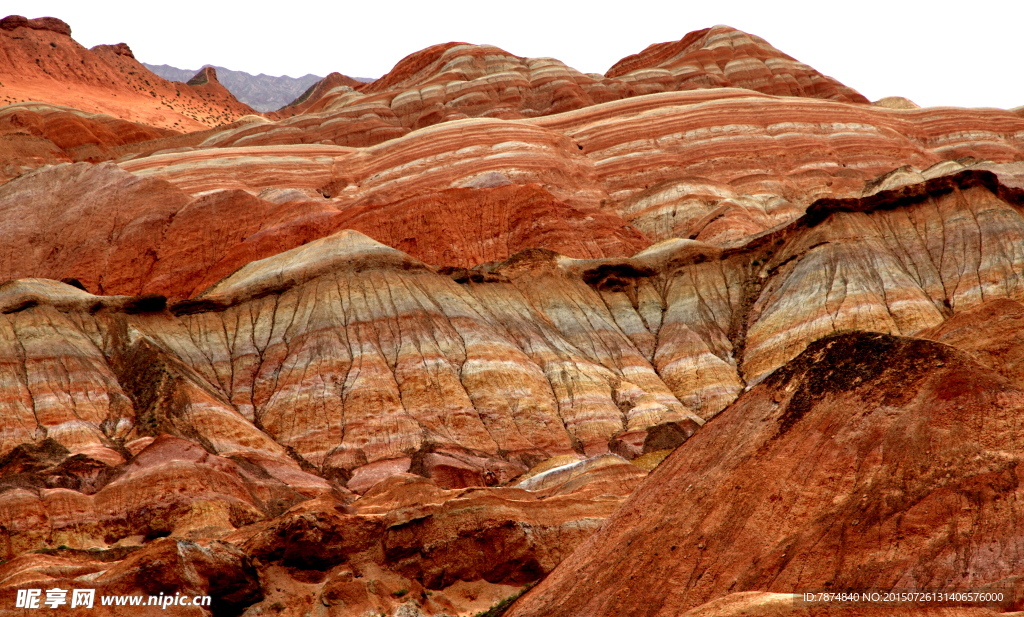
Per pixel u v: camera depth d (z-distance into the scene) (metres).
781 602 29.92
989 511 31.14
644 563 36.38
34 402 78.31
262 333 92.50
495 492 53.25
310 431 81.31
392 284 93.62
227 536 54.69
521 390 86.50
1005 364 43.47
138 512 60.75
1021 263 93.38
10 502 60.50
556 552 50.59
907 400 35.31
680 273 105.69
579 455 79.88
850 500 33.56
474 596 49.03
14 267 125.88
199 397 80.12
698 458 39.06
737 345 96.75
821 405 37.09
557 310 100.50
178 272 121.25
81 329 87.44
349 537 51.34
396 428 80.75
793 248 102.38
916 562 30.81
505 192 125.06
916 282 95.88
